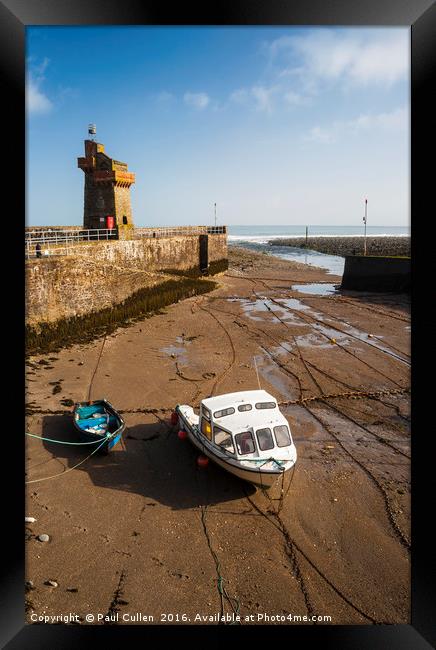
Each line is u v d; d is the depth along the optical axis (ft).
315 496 35.22
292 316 96.12
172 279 108.99
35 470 37.88
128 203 113.39
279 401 52.49
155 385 56.80
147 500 34.47
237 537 30.78
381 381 59.16
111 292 86.33
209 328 85.25
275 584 26.99
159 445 42.68
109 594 25.77
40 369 60.70
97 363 64.03
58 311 72.84
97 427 43.62
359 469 38.86
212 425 36.94
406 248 246.27
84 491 35.29
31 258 72.28
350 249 266.98
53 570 27.32
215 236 152.87
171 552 29.27
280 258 231.30
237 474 34.94
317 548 29.94
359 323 89.92
